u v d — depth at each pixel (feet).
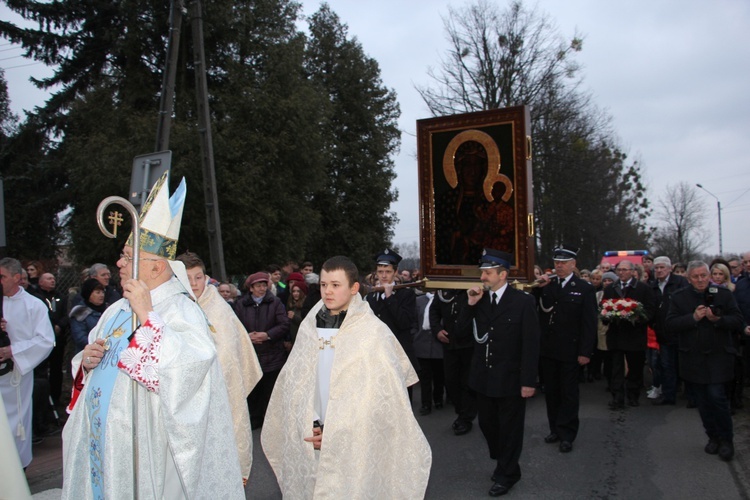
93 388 9.07
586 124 84.53
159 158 22.57
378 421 11.32
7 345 17.15
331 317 12.33
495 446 17.98
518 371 17.13
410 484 11.47
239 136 62.59
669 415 25.88
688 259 180.45
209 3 63.82
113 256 59.52
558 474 18.71
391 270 24.36
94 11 68.39
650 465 19.42
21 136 73.36
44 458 20.38
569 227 88.79
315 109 70.03
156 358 8.31
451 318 24.45
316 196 100.78
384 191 107.45
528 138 24.21
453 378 25.17
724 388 19.63
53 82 71.56
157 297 9.41
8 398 16.94
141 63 65.46
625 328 27.20
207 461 9.03
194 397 8.63
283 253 67.05
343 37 109.91
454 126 25.63
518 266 24.09
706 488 17.35
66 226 74.08
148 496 8.62
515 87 79.61
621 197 115.85
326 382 11.89
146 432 8.73
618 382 27.43
